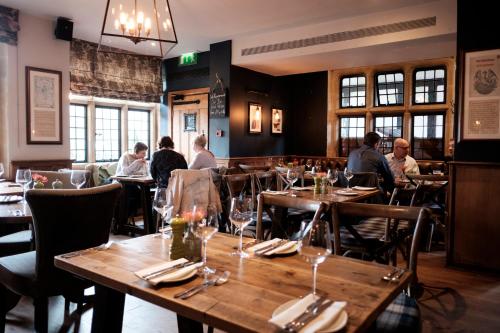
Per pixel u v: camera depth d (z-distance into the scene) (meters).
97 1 4.96
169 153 4.78
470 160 3.76
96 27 6.02
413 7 4.94
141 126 8.09
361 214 1.96
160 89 7.94
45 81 5.65
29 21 5.45
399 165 5.18
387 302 1.17
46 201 2.03
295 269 1.42
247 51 6.49
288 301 1.12
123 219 5.15
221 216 4.55
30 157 5.55
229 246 1.73
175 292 1.19
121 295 1.58
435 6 4.77
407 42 5.09
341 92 7.89
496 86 3.62
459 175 3.79
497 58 3.60
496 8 3.60
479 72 3.69
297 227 3.79
